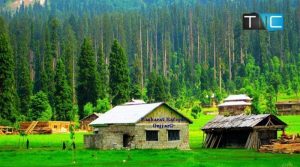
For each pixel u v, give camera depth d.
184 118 94.56
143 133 90.31
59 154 71.12
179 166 52.34
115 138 90.94
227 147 101.25
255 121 95.81
